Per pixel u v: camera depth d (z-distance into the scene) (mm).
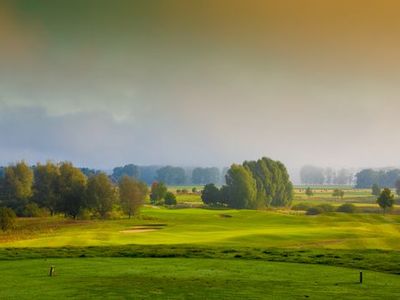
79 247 66625
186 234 98500
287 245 78562
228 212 177875
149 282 38469
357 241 82625
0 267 46719
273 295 33656
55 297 32531
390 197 181000
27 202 193000
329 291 35281
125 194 174000
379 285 38031
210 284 37719
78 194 174625
